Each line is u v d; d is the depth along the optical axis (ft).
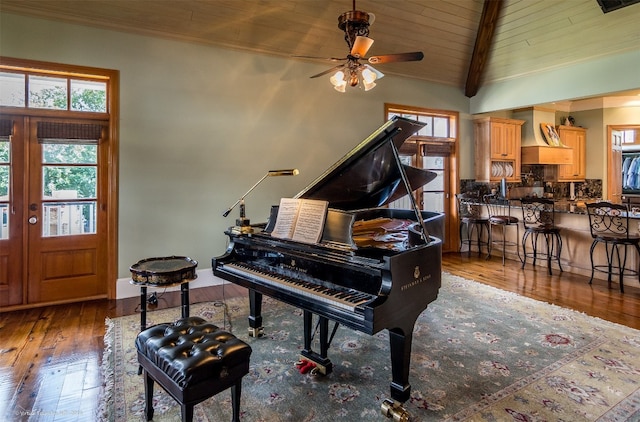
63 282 12.89
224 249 15.06
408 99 19.65
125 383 7.77
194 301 13.00
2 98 11.88
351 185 9.97
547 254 17.19
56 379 7.95
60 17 12.01
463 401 7.15
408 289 6.62
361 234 9.68
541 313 11.82
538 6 15.71
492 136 21.35
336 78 12.22
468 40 18.51
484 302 12.85
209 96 14.49
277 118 15.94
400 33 16.74
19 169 12.18
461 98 21.58
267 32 14.76
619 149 25.76
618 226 15.05
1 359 8.80
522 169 24.22
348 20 10.64
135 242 13.51
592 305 12.56
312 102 16.74
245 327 10.73
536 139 22.95
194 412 6.82
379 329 5.93
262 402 7.13
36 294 12.51
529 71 18.80
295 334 10.22
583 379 7.95
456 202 21.59
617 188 25.54
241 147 15.21
